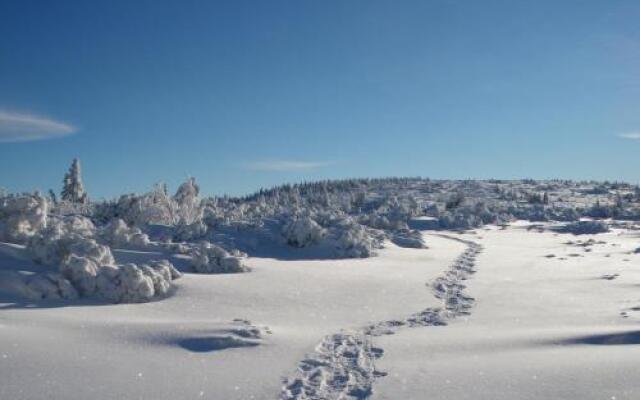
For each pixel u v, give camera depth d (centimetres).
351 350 932
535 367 786
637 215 6906
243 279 1667
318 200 9106
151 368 789
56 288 1291
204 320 1130
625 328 1042
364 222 4088
